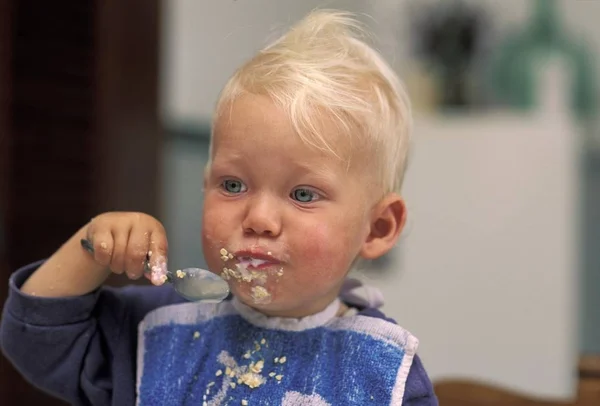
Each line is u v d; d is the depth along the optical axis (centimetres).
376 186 58
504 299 183
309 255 53
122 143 141
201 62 173
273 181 53
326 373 57
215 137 57
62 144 137
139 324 62
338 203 55
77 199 138
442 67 201
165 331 62
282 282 54
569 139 180
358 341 58
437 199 186
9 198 132
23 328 57
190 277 53
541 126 181
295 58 57
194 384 58
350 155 55
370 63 62
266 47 62
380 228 61
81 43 138
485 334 184
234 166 54
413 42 205
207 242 55
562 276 180
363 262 73
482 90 202
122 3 141
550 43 202
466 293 185
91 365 60
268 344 59
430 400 58
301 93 54
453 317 186
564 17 206
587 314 204
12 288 58
